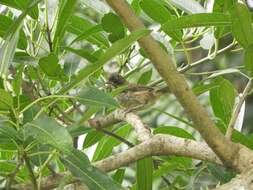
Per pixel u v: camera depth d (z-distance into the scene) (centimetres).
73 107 823
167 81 587
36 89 779
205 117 603
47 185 646
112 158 663
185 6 800
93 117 834
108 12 812
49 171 722
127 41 561
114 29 809
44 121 553
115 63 973
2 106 590
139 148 665
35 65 778
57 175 650
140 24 565
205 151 650
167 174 831
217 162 645
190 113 601
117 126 917
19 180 707
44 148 646
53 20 830
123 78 930
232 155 624
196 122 605
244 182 599
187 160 808
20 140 580
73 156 619
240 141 768
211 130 610
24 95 759
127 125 872
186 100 593
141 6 833
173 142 664
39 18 848
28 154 604
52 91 869
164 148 666
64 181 614
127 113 787
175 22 673
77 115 877
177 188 802
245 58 659
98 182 604
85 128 656
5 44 632
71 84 597
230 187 601
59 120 799
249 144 767
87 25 894
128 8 562
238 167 623
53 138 539
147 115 1302
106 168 658
